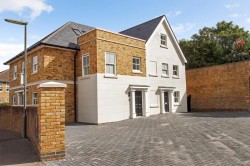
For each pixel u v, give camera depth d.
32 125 9.14
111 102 16.95
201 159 6.04
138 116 19.03
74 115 17.81
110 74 17.19
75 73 18.25
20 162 6.38
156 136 9.84
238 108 22.05
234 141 7.99
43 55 16.75
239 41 32.19
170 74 23.27
